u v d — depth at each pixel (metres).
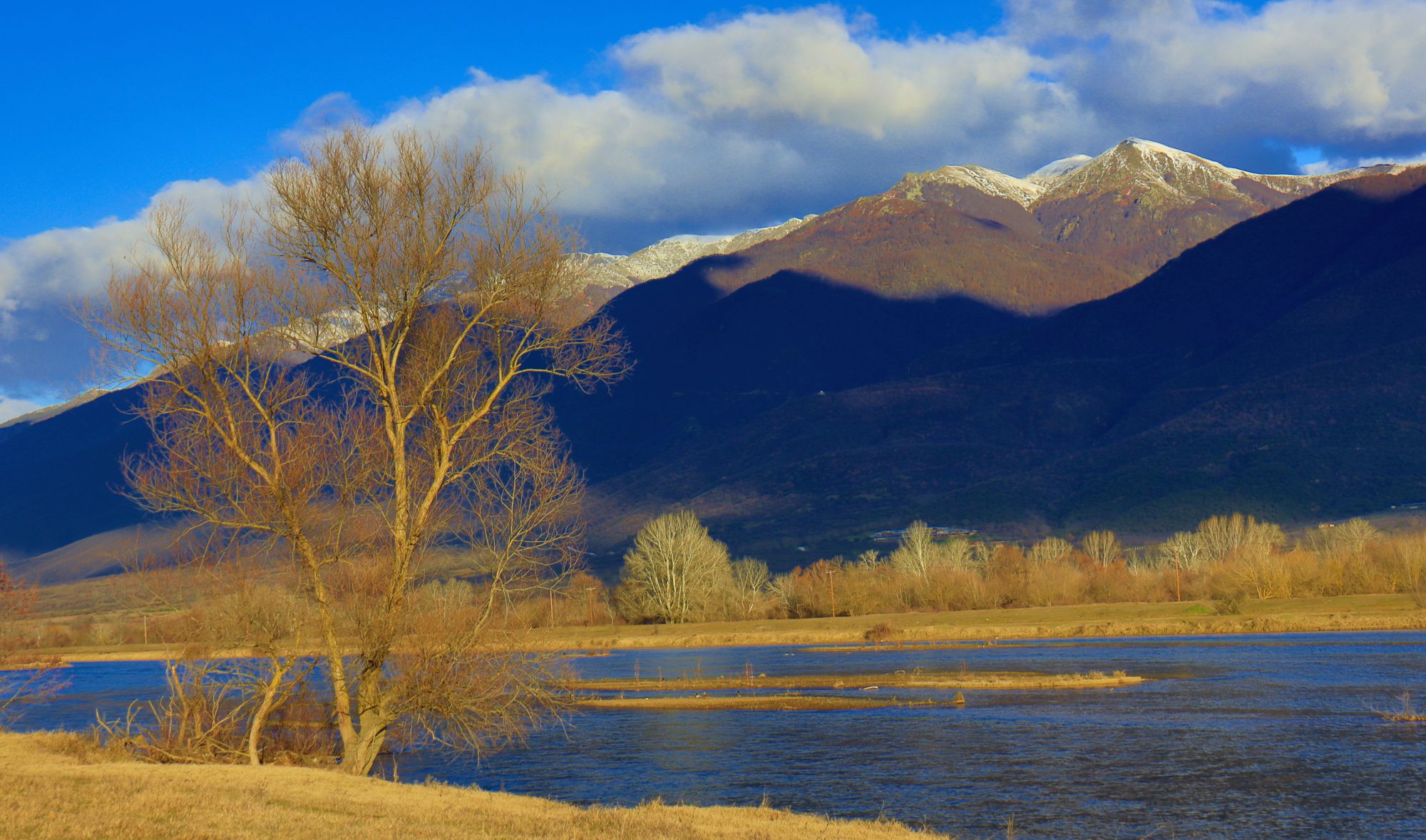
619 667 104.88
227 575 34.03
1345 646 97.19
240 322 32.06
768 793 43.44
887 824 29.44
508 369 33.44
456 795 28.09
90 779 26.03
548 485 33.84
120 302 31.02
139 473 32.06
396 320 32.72
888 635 127.00
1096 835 36.25
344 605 32.88
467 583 33.53
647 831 23.42
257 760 34.34
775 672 94.38
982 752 51.84
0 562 49.75
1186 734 54.97
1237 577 145.38
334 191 31.92
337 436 33.41
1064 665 91.19
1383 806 39.22
